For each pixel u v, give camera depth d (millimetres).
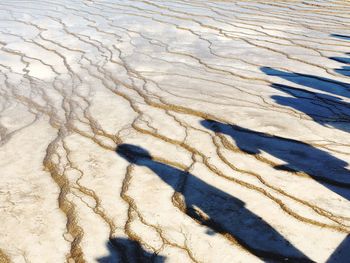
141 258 1951
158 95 3758
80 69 4664
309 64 4391
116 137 3049
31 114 3574
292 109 3365
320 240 1986
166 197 2357
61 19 7129
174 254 1962
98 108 3580
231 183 2439
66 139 3076
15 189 2516
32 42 5828
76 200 2379
